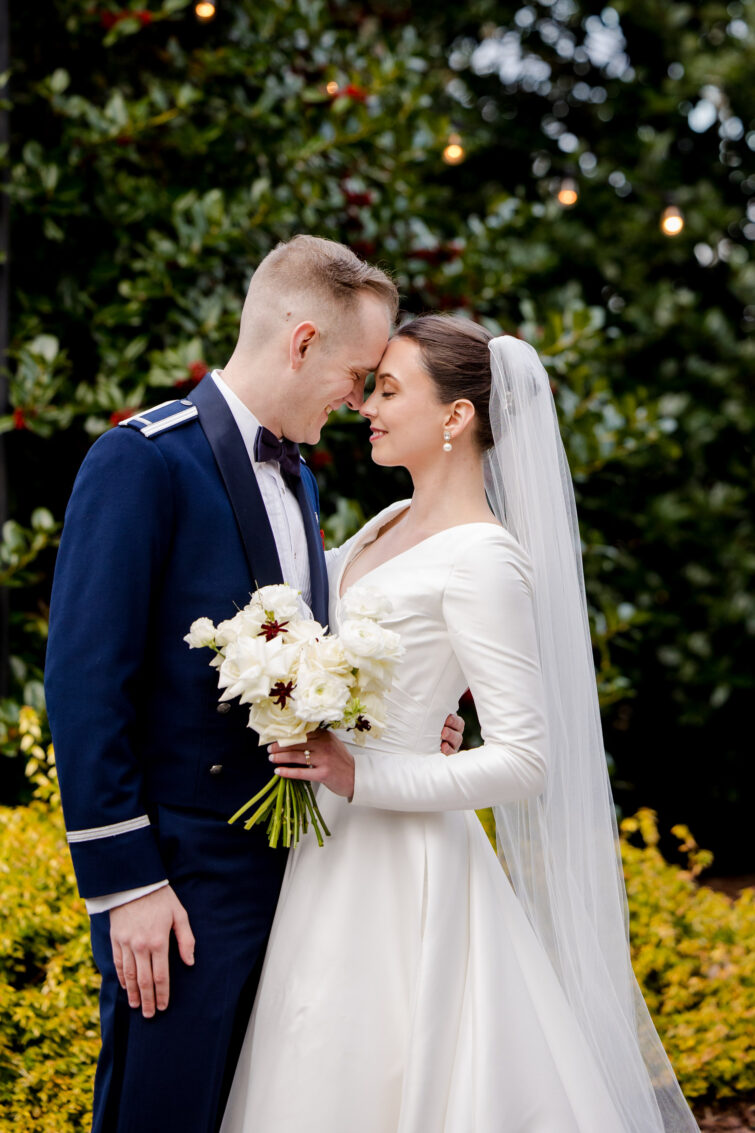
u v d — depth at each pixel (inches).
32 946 111.7
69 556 72.2
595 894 87.0
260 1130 72.4
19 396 144.1
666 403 187.2
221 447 77.4
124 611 70.8
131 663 71.2
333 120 173.0
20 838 121.8
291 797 71.6
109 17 156.6
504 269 192.7
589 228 246.2
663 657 226.1
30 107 162.4
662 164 241.6
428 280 179.6
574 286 204.2
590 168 252.1
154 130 163.9
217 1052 73.2
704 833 240.8
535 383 85.7
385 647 69.1
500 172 258.4
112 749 69.7
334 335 79.0
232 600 75.6
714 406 236.7
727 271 247.9
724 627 229.5
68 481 163.9
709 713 225.8
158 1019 71.9
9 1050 104.7
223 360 155.7
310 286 78.4
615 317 244.7
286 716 68.7
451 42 255.0
